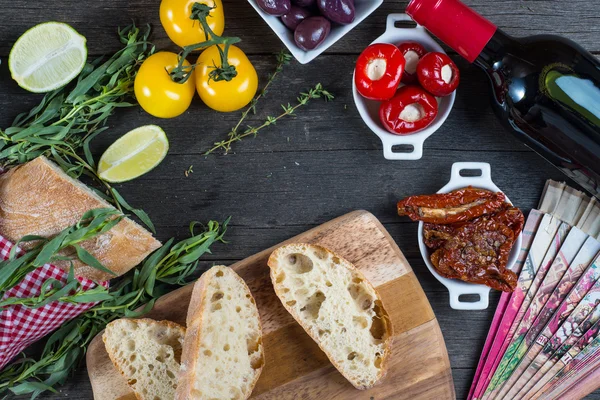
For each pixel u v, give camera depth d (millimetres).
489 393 603
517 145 606
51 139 565
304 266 570
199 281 549
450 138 607
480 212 570
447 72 549
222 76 536
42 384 556
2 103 604
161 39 601
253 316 555
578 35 597
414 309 572
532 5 597
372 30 601
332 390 570
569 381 594
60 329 578
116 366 555
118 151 586
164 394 557
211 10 553
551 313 598
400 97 559
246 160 608
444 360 571
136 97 574
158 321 560
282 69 604
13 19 599
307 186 609
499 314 602
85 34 600
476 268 570
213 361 542
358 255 574
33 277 546
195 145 607
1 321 541
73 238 522
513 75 535
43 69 571
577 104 530
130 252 562
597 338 591
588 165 549
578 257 595
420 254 607
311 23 541
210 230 586
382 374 556
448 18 501
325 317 555
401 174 609
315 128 607
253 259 574
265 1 535
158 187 609
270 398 570
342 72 605
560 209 600
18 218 547
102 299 533
